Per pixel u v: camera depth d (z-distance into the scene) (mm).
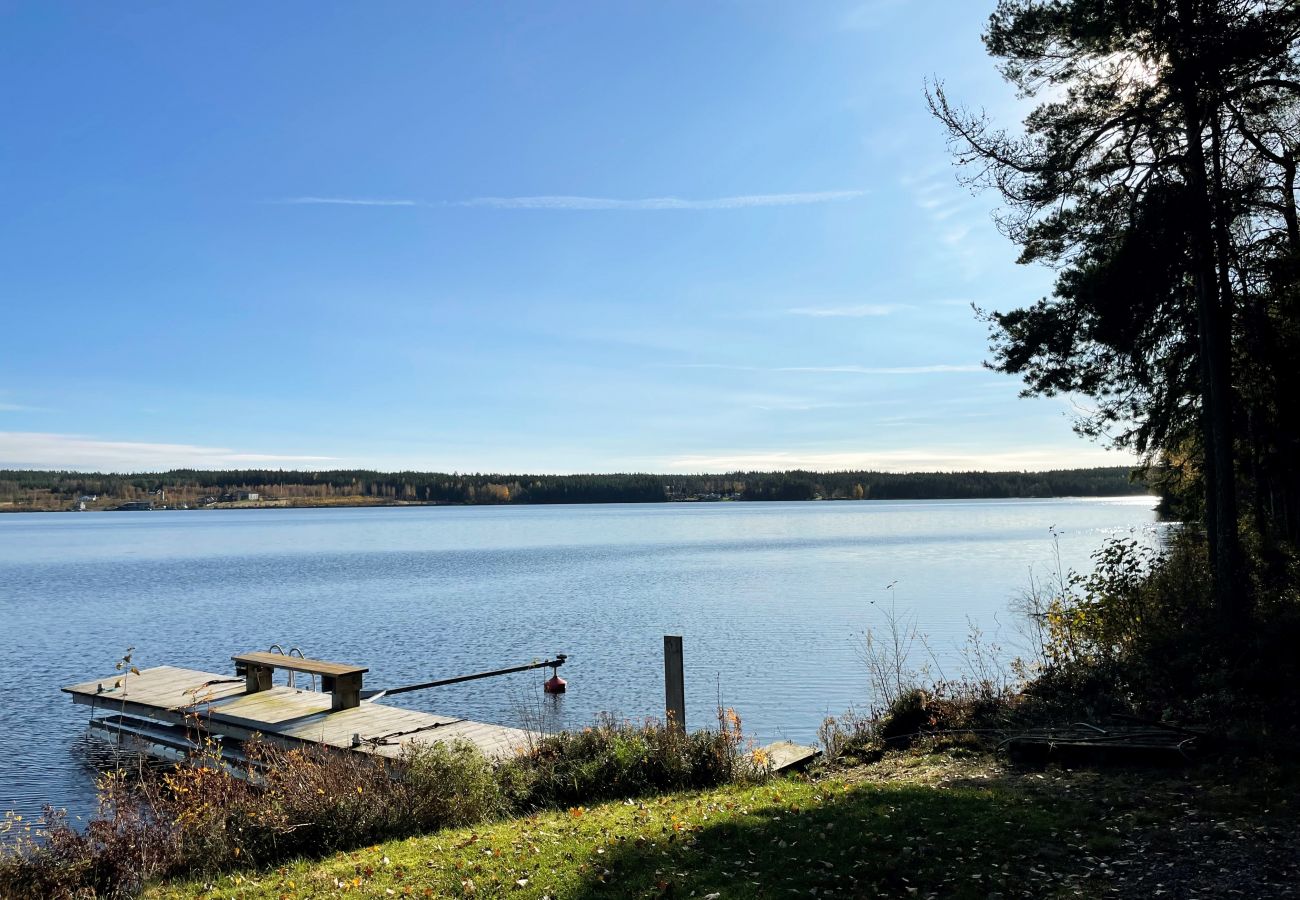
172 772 14492
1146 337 17172
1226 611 13570
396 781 9711
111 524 191375
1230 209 14406
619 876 6559
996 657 23797
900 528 115312
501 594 44938
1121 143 14641
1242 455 18359
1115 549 15648
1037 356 17188
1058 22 14297
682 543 89125
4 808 13258
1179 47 13336
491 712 19906
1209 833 6816
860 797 8555
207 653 28484
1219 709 10469
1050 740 10023
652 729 11133
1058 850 6703
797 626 31688
